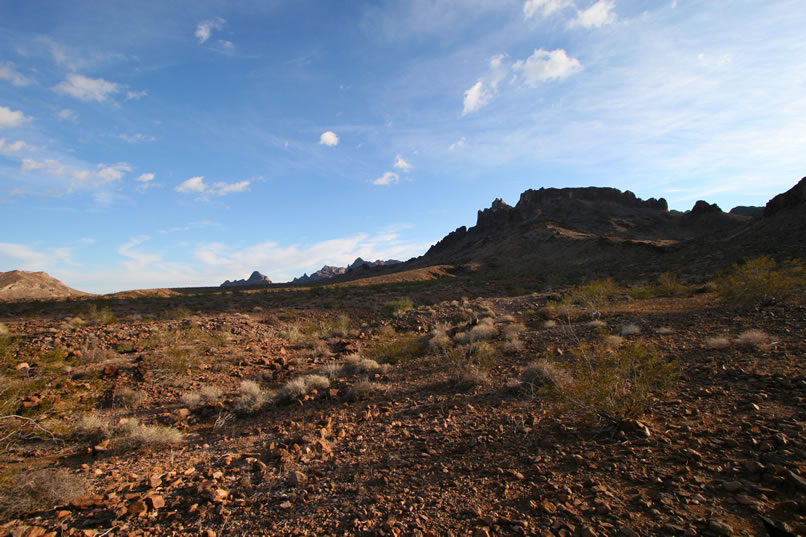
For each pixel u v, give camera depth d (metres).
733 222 108.69
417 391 8.43
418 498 3.90
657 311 14.67
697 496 3.33
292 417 7.59
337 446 5.69
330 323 22.17
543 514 3.39
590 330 12.54
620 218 134.75
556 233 113.12
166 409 8.64
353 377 10.42
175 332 17.05
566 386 5.82
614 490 3.62
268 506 4.08
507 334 13.58
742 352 7.58
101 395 9.48
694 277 33.38
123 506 4.15
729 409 5.07
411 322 21.88
